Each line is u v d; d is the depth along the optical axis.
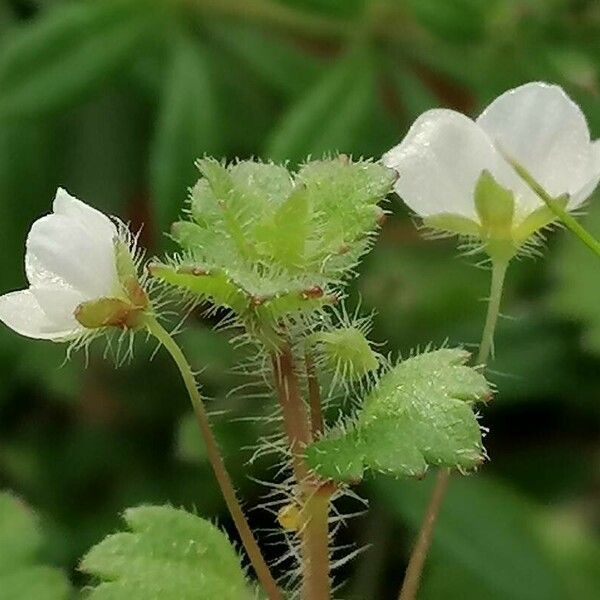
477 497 0.14
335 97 0.14
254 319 0.09
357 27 0.15
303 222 0.09
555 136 0.10
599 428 0.15
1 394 0.15
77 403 0.15
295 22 0.15
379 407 0.09
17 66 0.14
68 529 0.14
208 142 0.14
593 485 0.15
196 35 0.15
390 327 0.15
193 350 0.14
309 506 0.09
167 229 0.14
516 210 0.10
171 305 0.14
